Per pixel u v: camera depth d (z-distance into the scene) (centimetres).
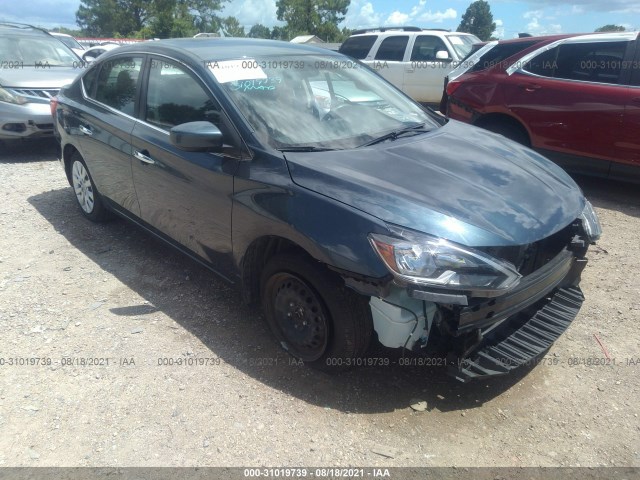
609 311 360
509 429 261
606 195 602
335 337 271
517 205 272
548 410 273
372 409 272
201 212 328
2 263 415
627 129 536
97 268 409
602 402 278
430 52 1012
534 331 286
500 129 642
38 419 262
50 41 884
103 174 432
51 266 411
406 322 247
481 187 280
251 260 309
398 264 234
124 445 247
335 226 254
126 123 391
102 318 343
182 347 316
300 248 285
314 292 274
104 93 434
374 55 1077
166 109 358
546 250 277
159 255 432
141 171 376
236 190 299
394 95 404
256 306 357
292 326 296
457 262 235
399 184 270
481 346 271
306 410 270
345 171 276
